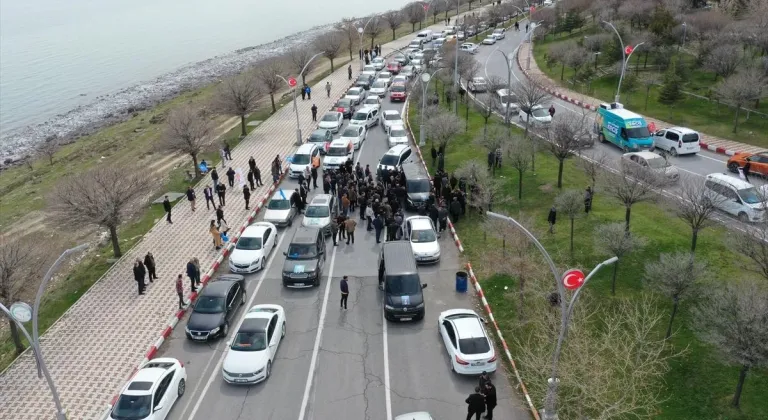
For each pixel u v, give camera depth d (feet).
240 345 62.23
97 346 69.05
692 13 197.16
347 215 97.66
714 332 53.21
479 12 345.10
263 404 57.82
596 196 98.89
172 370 58.59
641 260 77.05
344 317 72.69
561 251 81.71
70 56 353.31
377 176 115.65
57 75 297.94
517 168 103.45
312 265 79.46
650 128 126.21
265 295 78.13
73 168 157.07
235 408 57.36
